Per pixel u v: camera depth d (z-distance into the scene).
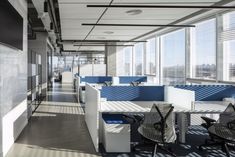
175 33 9.74
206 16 7.01
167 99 5.34
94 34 10.73
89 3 5.69
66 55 28.78
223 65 6.67
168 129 3.87
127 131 4.28
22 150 4.30
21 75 5.43
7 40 3.97
